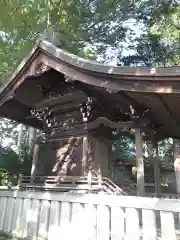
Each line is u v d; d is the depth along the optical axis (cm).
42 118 1005
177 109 666
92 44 1778
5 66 1187
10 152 1351
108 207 501
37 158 971
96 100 812
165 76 452
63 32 1246
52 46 691
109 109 885
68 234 538
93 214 518
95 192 772
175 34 1647
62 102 900
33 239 581
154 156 1020
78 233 525
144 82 491
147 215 448
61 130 945
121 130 986
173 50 1817
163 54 1844
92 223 514
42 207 606
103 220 498
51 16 1143
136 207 461
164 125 921
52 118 986
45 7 1062
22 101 949
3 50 1162
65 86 883
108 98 797
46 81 866
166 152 2359
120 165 1975
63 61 652
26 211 635
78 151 895
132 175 2006
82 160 858
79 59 618
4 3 910
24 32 1064
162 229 428
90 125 852
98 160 877
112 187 784
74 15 1305
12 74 791
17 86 791
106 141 948
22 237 601
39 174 1055
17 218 648
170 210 421
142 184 713
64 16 1219
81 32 1416
